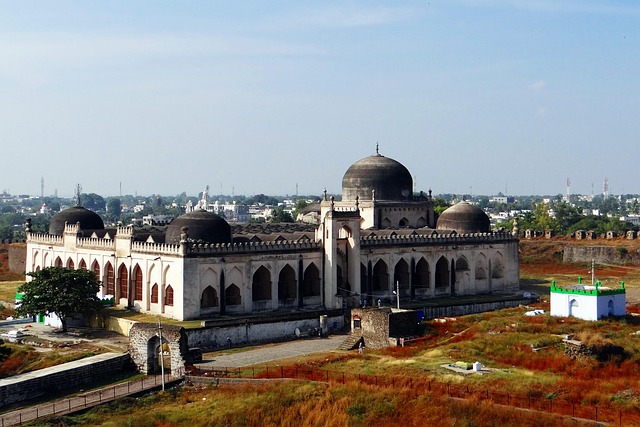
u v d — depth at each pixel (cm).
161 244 9131
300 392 6019
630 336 7531
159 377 6919
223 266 9112
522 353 7031
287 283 9825
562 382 6097
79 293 8969
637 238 15850
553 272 14050
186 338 7038
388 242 10531
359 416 5572
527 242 16225
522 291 11712
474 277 11425
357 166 11969
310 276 10025
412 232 11175
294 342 8569
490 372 6438
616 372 6500
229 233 9612
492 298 10869
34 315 9431
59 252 11344
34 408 6075
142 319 8875
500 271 11762
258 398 6006
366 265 10331
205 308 8975
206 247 8969
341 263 10212
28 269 12200
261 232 11238
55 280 8931
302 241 9838
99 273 10369
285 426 5594
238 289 9319
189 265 8819
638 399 5669
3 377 6962
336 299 9825
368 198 11694
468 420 5353
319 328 9062
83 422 5788
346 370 6694
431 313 9844
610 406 5588
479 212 11838
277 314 9256
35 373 6656
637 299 10475
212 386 6556
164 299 9131
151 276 9350
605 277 13062
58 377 6662
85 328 9256
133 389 6488
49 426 5653
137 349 7225
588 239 16225
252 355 7731
